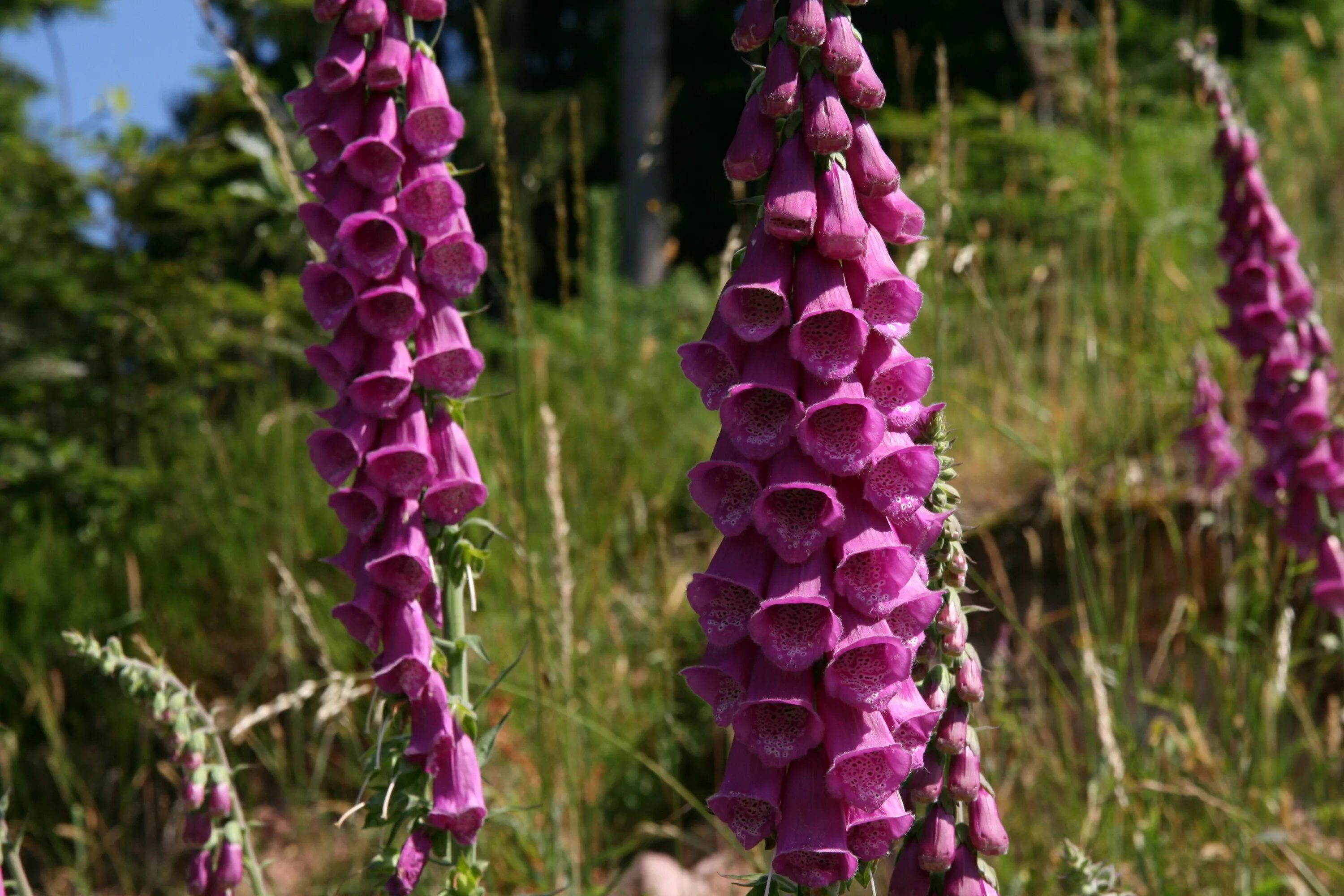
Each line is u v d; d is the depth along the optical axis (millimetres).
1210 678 3891
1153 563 4336
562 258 4016
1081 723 3887
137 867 4441
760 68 1461
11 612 5258
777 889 1493
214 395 7059
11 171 6008
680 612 4539
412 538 1977
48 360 6078
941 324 3617
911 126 6559
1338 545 3123
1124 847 3086
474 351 2010
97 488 5598
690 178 14477
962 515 4711
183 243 6527
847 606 1423
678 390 6379
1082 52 8820
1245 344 3289
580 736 3713
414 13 2014
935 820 1632
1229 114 3352
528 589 3195
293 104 2078
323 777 4602
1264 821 3236
